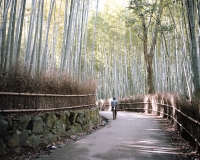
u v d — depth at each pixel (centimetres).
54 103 679
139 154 499
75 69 1327
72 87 822
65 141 638
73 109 824
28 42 985
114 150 532
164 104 1239
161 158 468
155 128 869
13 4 699
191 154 488
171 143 605
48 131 602
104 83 3306
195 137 516
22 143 500
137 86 2527
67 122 721
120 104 2264
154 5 1391
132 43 2542
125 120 1177
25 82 544
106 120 1284
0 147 440
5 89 489
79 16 1397
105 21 2362
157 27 1522
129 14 2147
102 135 730
